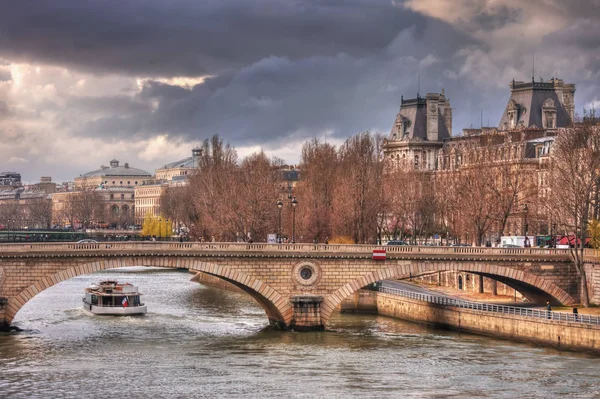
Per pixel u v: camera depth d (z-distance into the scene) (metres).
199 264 166.50
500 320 162.75
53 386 129.25
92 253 161.75
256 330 173.38
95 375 135.25
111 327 177.50
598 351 145.88
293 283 170.38
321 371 137.88
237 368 139.62
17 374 135.62
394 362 143.62
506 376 134.75
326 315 171.62
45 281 160.38
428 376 135.00
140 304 197.25
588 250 184.50
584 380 132.25
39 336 165.75
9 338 162.88
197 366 141.12
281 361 144.38
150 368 139.62
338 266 171.75
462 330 171.38
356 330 174.12
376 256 172.38
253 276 168.88
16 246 158.88
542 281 180.38
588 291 181.50
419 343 159.25
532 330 156.50
